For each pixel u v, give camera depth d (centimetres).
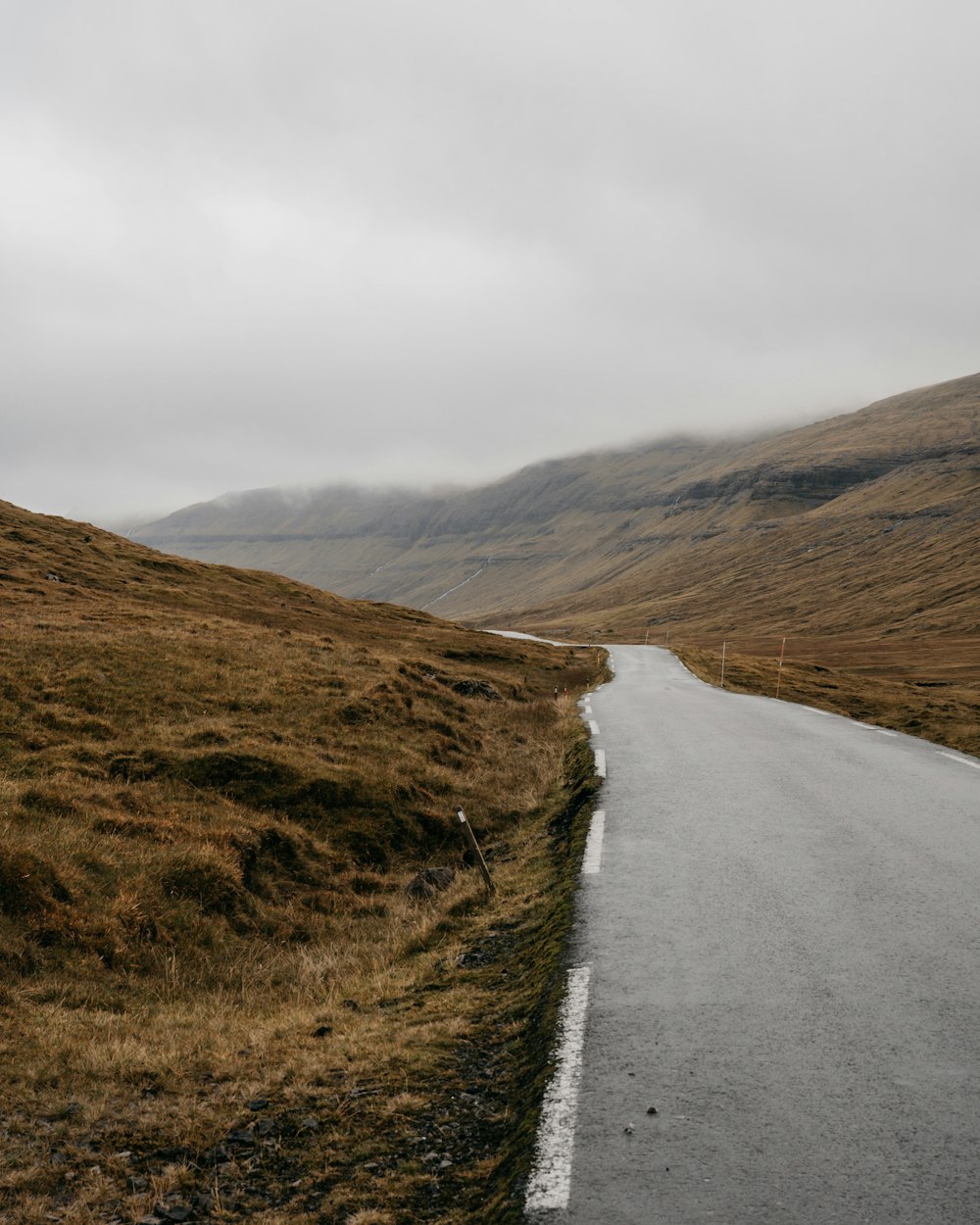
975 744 1898
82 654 2119
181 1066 619
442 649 5169
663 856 973
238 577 6481
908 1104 465
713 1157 425
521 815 1508
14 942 838
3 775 1330
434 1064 582
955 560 18575
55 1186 467
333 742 1769
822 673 6812
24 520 6084
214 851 1148
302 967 937
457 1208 419
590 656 6794
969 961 649
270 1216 427
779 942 704
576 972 669
